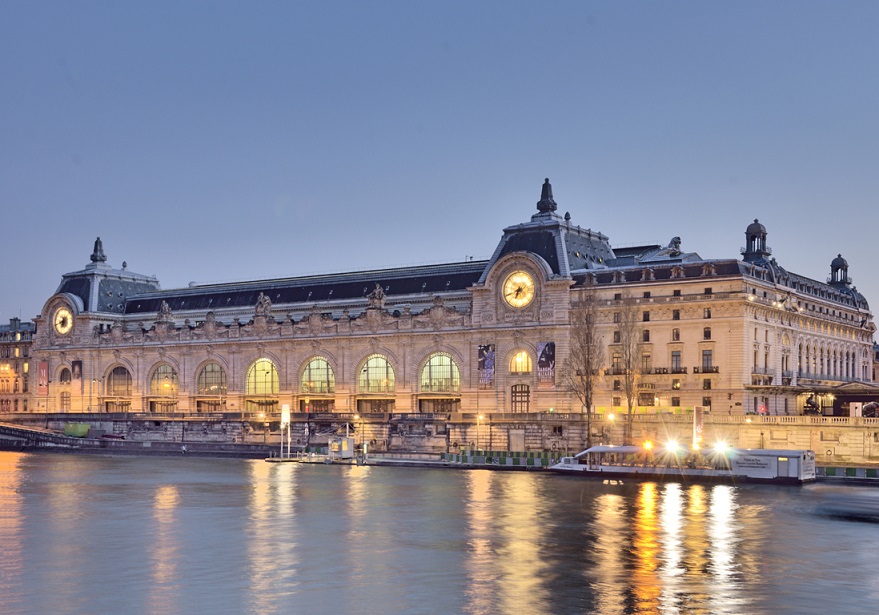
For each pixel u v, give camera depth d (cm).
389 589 7038
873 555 8281
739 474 13275
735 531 9312
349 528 9469
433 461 16350
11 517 10200
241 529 9425
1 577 7388
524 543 8712
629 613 6488
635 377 16900
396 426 18512
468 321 19400
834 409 18350
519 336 18725
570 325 18262
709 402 16975
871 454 14562
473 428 17775
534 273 18638
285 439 19612
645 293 17688
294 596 6844
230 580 7294
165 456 19212
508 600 6756
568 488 12619
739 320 16838
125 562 7900
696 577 7444
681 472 13612
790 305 18688
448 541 8800
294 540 8856
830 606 6688
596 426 16675
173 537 9006
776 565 7881
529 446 17288
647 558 8094
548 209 19500
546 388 18338
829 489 12575
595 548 8494
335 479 13912
